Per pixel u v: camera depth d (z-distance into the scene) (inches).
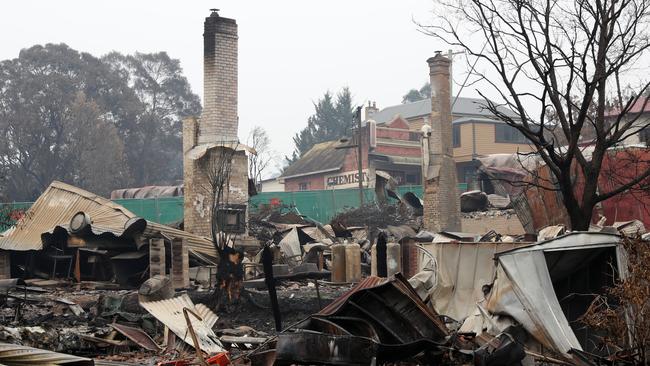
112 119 3499.0
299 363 424.5
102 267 1122.0
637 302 435.5
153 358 577.9
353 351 421.4
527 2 684.7
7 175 3080.7
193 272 1089.4
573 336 470.6
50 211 1238.3
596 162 680.4
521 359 444.8
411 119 3186.5
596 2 676.1
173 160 3828.7
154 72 3814.0
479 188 1808.6
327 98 4439.0
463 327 524.7
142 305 663.8
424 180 1523.1
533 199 1241.4
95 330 672.4
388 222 1557.6
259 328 784.9
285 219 1533.0
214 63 1233.4
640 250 459.5
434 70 1537.9
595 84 659.4
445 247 704.4
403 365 463.5
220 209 1183.6
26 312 824.9
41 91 3248.0
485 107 728.3
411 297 459.5
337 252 1055.0
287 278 1017.5
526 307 484.1
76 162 3134.8
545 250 503.2
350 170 2664.9
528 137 694.5
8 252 1176.8
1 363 415.5
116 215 1193.4
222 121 1232.2
